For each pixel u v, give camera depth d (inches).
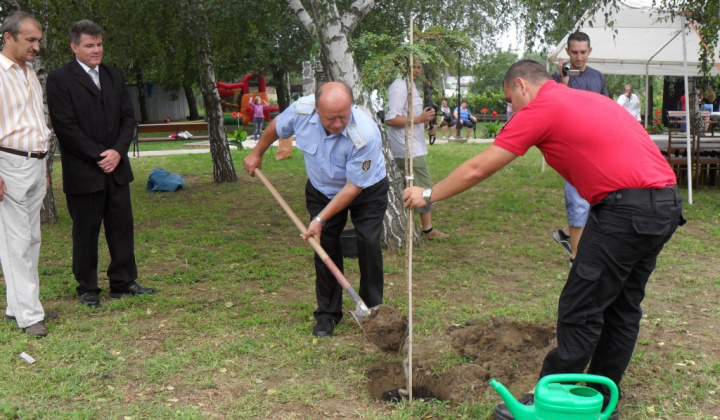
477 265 257.1
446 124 938.7
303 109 173.8
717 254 271.7
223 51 481.1
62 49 391.2
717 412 140.3
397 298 215.5
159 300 212.5
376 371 161.0
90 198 206.7
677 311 203.0
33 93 184.9
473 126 944.3
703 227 324.2
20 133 178.5
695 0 379.9
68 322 190.9
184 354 168.6
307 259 269.3
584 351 129.2
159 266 260.2
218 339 180.1
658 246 126.8
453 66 169.9
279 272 247.6
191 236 312.0
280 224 349.1
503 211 375.2
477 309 203.8
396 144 285.6
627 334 135.0
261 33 468.1
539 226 334.0
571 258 227.3
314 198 183.3
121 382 153.9
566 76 226.7
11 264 179.9
